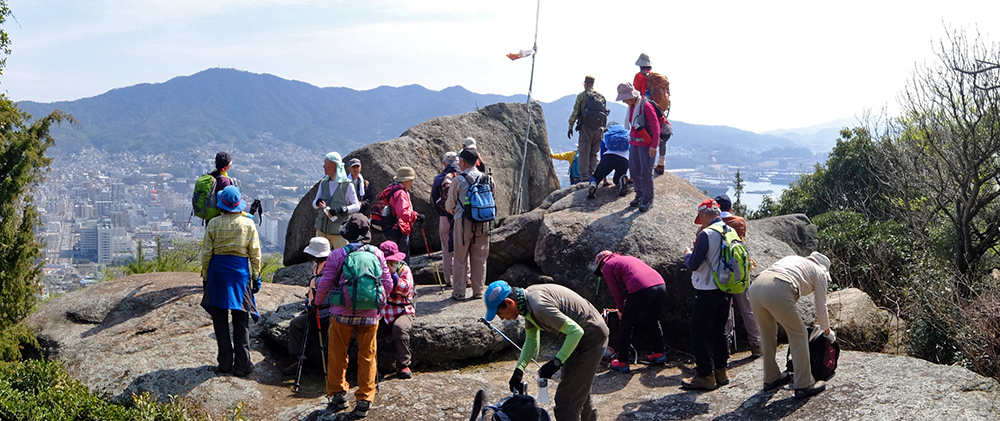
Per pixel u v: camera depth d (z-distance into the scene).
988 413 4.28
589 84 11.36
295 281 10.49
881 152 13.27
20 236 7.21
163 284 8.08
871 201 15.54
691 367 6.61
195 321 7.25
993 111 9.27
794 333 5.03
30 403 5.59
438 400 5.54
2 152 7.28
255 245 6.14
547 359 6.85
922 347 6.98
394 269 6.11
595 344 4.62
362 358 5.31
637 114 8.28
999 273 9.67
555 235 8.17
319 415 5.33
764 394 5.30
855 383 4.99
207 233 6.03
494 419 4.03
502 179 11.93
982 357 6.33
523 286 8.48
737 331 7.10
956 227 9.95
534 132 12.84
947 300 7.26
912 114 10.91
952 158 10.02
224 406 5.68
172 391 5.90
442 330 6.59
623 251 7.68
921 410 4.39
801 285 5.08
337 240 7.93
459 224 7.32
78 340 7.01
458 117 12.04
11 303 7.02
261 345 6.84
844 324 7.25
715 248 5.67
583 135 11.37
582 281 7.84
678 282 7.34
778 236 10.05
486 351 6.83
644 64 9.62
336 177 7.91
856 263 10.23
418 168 10.84
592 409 4.91
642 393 5.86
